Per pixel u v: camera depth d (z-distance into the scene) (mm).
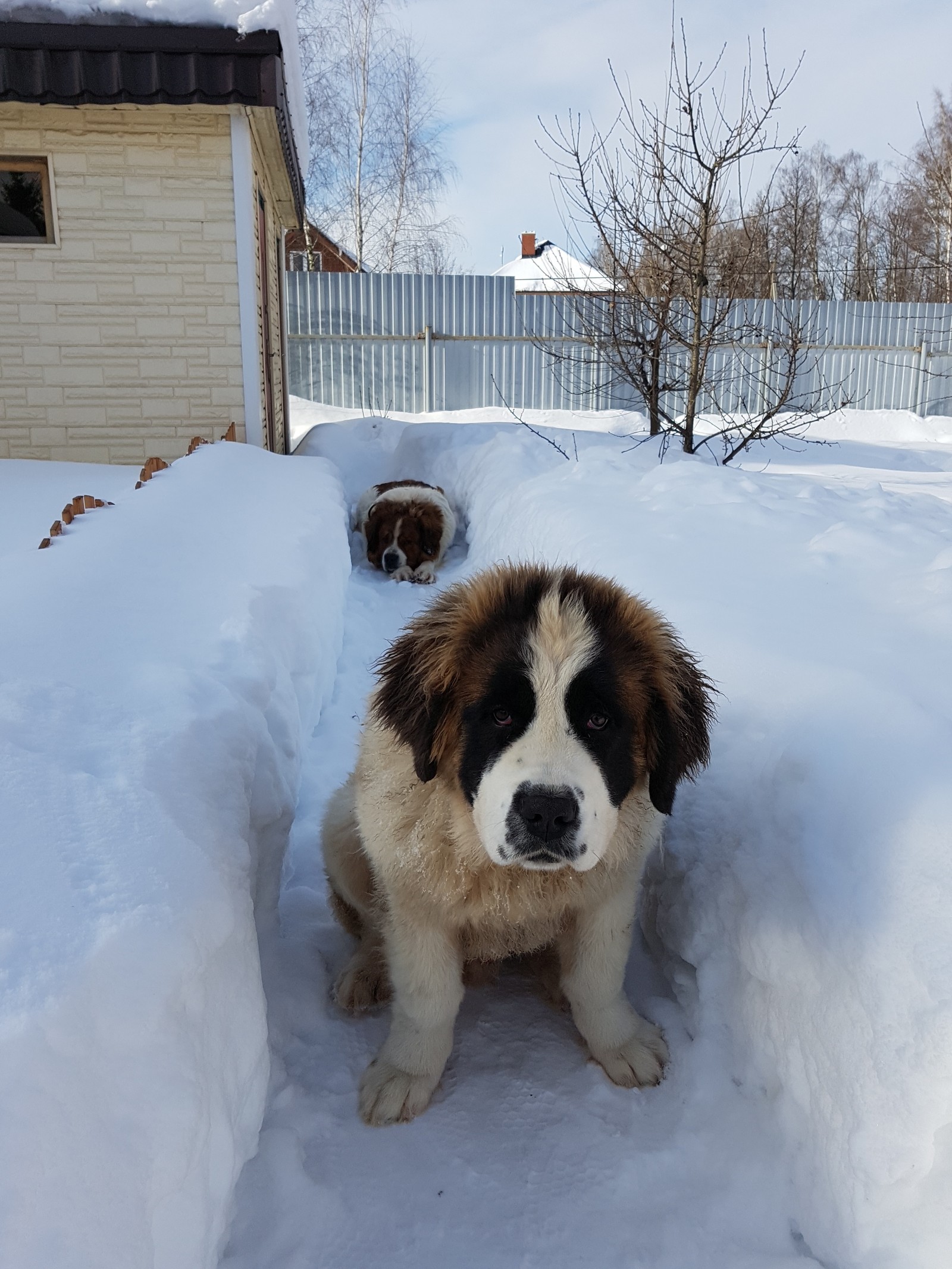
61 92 7879
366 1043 2676
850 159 42156
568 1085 2520
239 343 9336
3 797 1755
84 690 2326
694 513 4969
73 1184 1240
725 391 17969
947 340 19812
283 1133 2225
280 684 3230
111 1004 1417
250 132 8984
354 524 9688
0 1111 1188
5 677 2396
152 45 7770
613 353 14758
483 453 9883
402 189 29500
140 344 9250
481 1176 2205
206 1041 1651
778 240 26672
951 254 25688
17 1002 1318
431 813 2326
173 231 9039
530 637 2119
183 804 1987
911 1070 1671
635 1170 2199
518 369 18047
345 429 12656
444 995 2445
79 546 3875
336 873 2828
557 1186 2180
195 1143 1496
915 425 18172
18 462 8727
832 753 2215
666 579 3771
